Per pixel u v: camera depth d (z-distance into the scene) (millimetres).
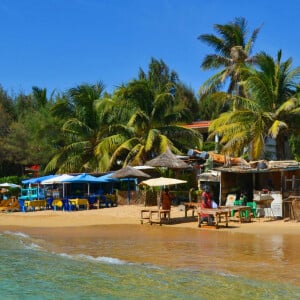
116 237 18562
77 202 30562
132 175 29156
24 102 59031
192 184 33125
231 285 10023
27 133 48781
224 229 20359
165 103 38812
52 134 45781
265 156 36562
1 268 12242
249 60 41875
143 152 37375
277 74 33562
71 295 9539
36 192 38250
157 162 27047
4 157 48844
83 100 43219
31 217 28016
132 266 12375
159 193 26547
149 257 13734
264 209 23750
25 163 48812
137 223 23766
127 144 37750
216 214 20875
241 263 12508
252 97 34531
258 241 16578
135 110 39312
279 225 21125
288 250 14539
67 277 11094
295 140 37719
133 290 9789
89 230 21312
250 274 11117
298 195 23188
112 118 42125
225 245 15766
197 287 9898
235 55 41594
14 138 48469
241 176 26953
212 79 42219
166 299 9070
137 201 32375
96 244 16625
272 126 30812
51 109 44156
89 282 10562
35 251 15219
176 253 14344
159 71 58188
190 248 15281
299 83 33500
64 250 15359
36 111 51719
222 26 43125
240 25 43500
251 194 26891
